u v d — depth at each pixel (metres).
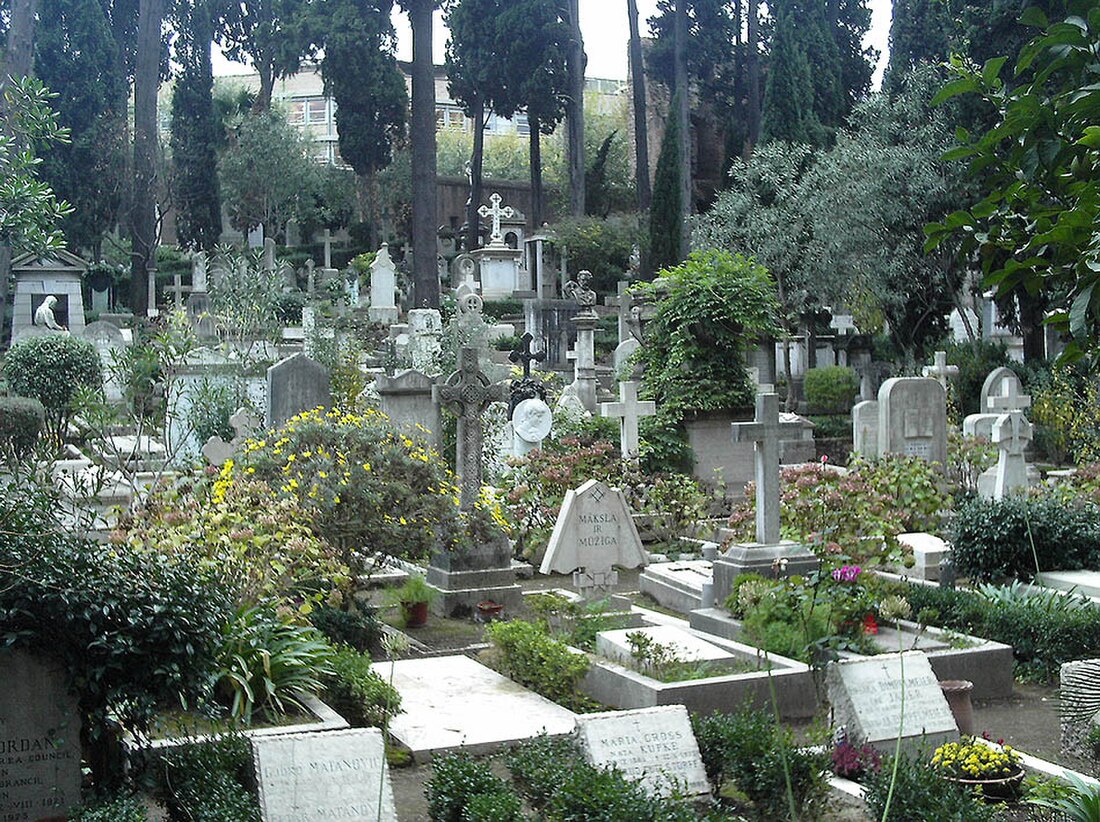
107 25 49.66
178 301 36.34
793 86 46.56
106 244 56.72
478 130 55.84
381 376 27.38
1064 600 11.94
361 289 49.84
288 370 17.70
